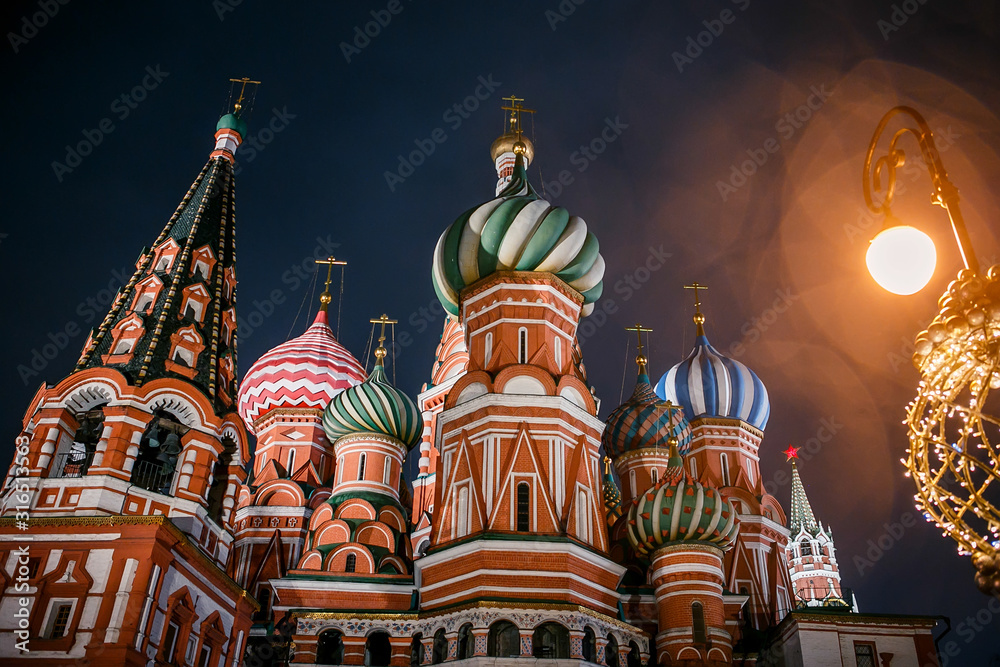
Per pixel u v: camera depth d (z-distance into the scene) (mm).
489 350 41469
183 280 38250
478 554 35375
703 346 56531
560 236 42562
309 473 52375
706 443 52719
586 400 41031
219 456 36156
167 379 34125
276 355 57719
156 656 28609
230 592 34250
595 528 38031
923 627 36719
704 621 36656
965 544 13625
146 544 29031
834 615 36844
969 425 14055
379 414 47781
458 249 43750
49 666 26656
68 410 33062
